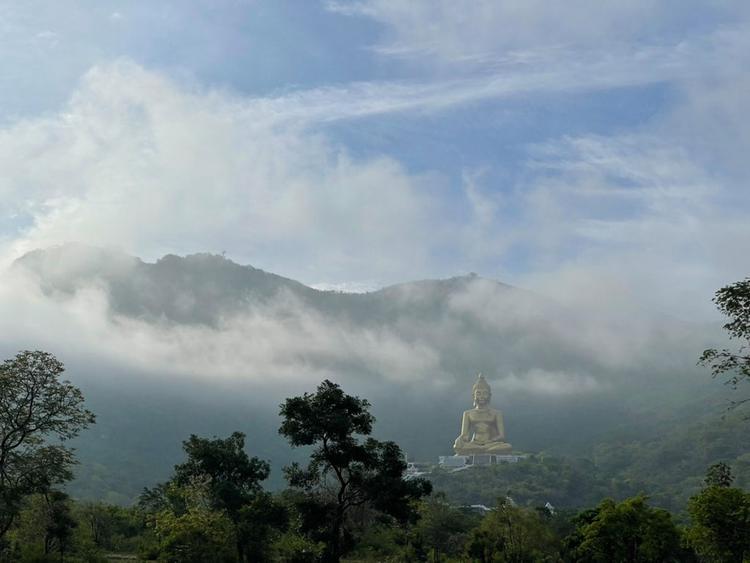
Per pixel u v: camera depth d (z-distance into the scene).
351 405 86.25
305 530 85.56
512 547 122.56
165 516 94.38
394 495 84.00
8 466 78.31
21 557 91.12
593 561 117.06
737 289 50.88
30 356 79.19
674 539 98.88
